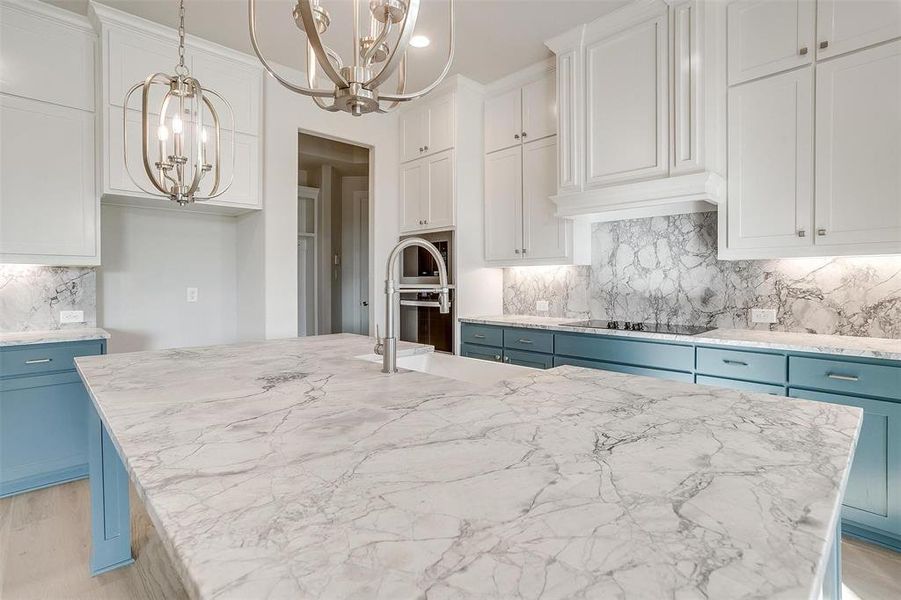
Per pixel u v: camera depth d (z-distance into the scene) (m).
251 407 1.12
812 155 2.39
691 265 3.13
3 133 2.66
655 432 0.94
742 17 2.61
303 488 0.69
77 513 2.48
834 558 1.09
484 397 1.21
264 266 3.53
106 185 2.87
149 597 1.85
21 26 2.71
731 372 2.46
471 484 0.70
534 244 3.67
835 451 0.83
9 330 2.94
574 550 0.52
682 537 0.55
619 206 2.94
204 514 0.61
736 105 2.63
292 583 0.47
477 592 0.46
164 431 0.94
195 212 3.69
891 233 2.18
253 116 3.47
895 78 2.16
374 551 0.53
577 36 3.13
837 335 2.56
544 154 3.60
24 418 2.66
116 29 2.88
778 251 2.50
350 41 3.16
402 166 4.26
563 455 0.81
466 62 3.56
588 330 3.03
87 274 3.19
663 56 2.79
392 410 1.09
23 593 1.87
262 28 3.03
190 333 3.71
